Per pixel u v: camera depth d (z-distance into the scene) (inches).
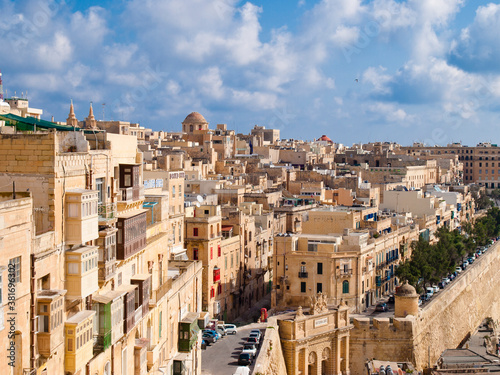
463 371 3725.4
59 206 1717.5
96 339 1893.5
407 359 4306.1
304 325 4074.8
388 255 5659.5
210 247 4690.0
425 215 7111.2
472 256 7003.0
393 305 5128.0
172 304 2805.1
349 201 7770.7
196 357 3149.6
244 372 3080.7
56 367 1643.7
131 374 2177.7
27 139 1711.4
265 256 6058.1
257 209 6245.1
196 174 7293.3
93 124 5733.3
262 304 5684.1
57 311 1626.5
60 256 1708.9
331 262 4702.3
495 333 5915.4
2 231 1438.2
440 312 5039.4
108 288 2018.9
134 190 2235.5
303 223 5605.3
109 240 1953.7
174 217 4424.2
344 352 4298.7
